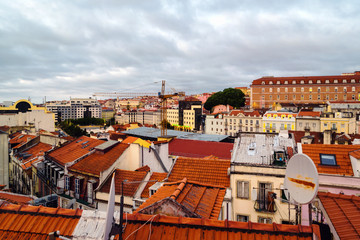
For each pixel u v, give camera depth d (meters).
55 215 13.62
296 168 12.05
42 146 50.62
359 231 11.39
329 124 94.31
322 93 158.62
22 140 59.03
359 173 22.36
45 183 35.34
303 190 11.62
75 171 29.98
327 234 14.86
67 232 12.68
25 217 13.62
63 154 35.94
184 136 73.12
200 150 55.72
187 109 194.50
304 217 21.58
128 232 12.17
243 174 24.52
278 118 108.62
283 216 23.14
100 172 27.30
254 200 24.00
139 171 28.33
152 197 16.27
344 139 58.50
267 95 169.38
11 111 105.81
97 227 12.73
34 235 12.70
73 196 29.27
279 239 11.31
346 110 109.75
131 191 25.75
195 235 11.84
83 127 175.12
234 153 27.41
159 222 12.51
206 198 16.28
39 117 102.56
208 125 134.38
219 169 26.70
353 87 152.25
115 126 127.19
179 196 15.12
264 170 24.02
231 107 171.12
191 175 26.44
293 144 28.28
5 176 42.50
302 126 98.81
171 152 55.75
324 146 26.81
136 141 34.12
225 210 24.11
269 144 29.22
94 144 36.00
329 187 21.95
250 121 120.38
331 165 24.55
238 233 11.72
